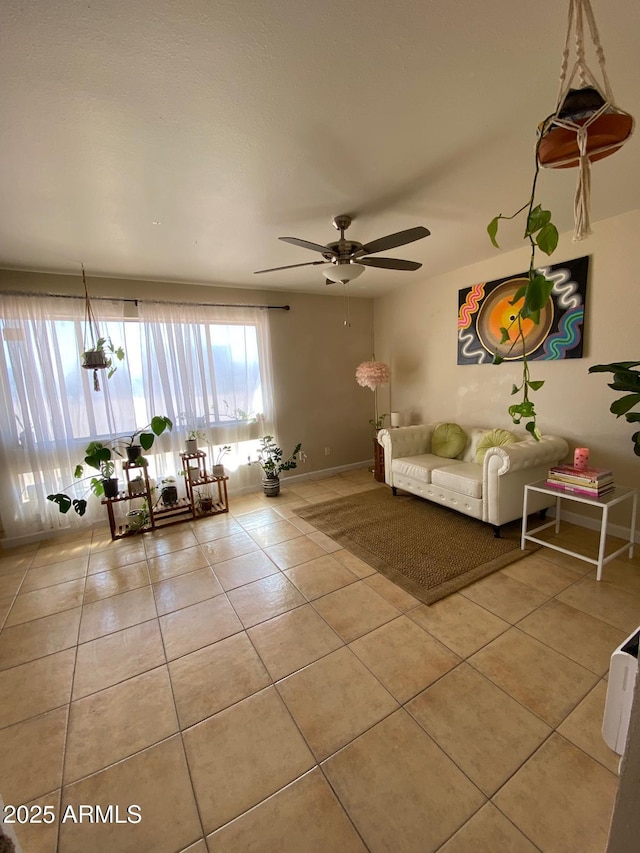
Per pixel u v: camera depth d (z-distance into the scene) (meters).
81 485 3.40
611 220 2.64
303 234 2.64
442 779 1.23
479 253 3.30
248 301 4.15
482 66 1.25
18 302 3.06
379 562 2.60
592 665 1.66
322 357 4.72
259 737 1.40
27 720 1.52
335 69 1.23
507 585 2.26
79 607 2.26
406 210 2.33
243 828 1.13
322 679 1.65
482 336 3.62
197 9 1.01
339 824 1.13
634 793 0.73
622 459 2.76
